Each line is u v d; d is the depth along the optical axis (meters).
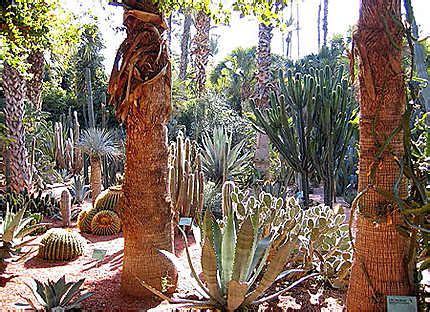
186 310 2.75
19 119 8.72
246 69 17.36
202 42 14.13
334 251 3.35
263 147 8.09
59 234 4.66
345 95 5.27
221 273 2.61
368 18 2.07
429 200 2.12
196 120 12.23
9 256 4.25
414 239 2.06
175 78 14.12
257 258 2.70
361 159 2.17
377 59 2.05
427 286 2.42
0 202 7.31
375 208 2.10
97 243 5.29
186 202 5.55
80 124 18.22
